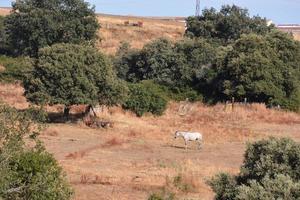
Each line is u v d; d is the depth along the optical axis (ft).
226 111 249.96
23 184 52.70
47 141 158.20
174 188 102.27
